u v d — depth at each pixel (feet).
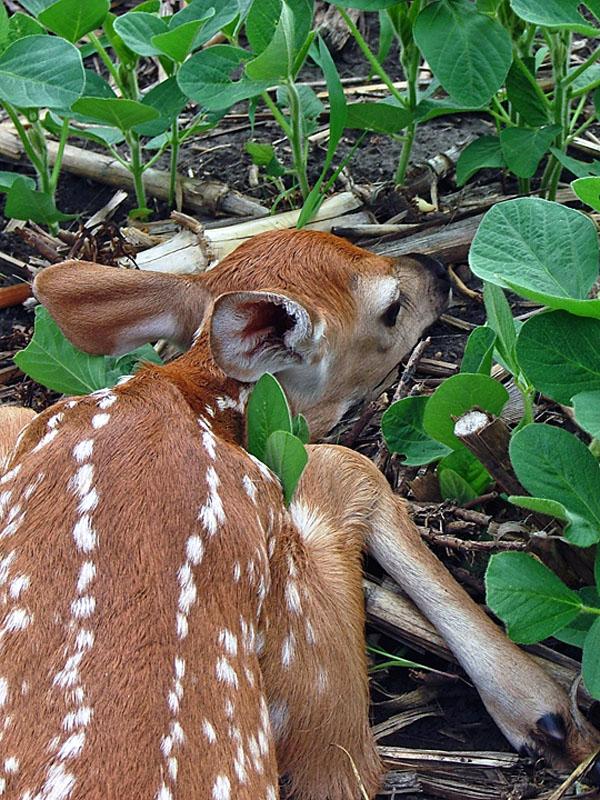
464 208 3.65
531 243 2.59
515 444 2.50
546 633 2.50
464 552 2.91
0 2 3.45
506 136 3.46
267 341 2.67
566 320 2.53
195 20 3.27
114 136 3.73
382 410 3.19
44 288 2.81
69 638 2.17
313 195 3.43
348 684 2.62
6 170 4.00
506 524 2.85
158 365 2.86
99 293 2.83
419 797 2.65
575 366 2.55
